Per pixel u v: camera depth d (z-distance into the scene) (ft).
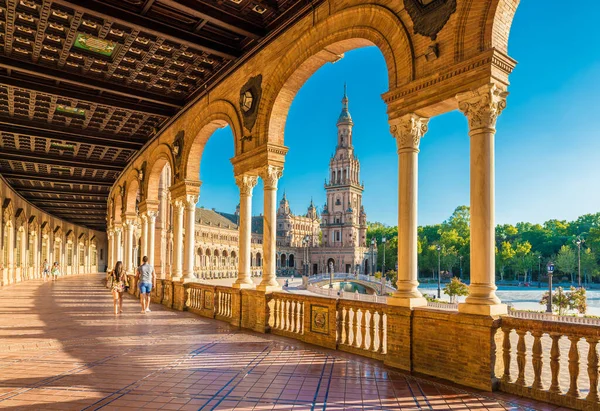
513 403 18.19
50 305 54.24
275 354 26.96
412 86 24.02
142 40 39.09
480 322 20.12
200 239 285.43
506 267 372.58
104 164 82.28
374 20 27.07
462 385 20.65
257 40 37.88
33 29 37.19
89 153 76.79
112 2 33.24
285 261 398.83
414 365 23.06
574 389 17.57
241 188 41.04
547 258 369.91
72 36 37.88
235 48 40.29
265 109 37.50
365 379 21.57
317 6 32.07
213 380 21.25
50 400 18.15
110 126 63.36
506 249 349.61
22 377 21.63
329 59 32.78
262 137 37.70
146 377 21.75
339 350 28.12
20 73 46.01
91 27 36.81
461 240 357.20
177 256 55.77
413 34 24.54
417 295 24.26
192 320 42.11
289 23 34.60
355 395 19.15
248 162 39.27
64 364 24.30
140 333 34.30
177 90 50.67
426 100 23.40
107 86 47.50
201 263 288.10
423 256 362.33
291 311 33.40
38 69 43.32
